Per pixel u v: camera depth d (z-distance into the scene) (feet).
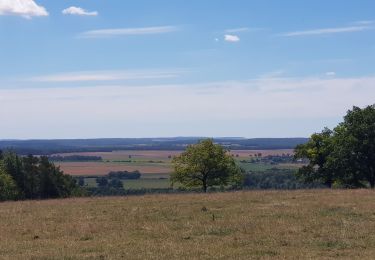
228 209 87.66
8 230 71.61
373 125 168.04
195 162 193.16
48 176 229.25
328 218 74.49
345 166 169.68
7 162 224.12
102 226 72.84
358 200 95.66
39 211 94.07
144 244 58.90
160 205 96.84
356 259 49.29
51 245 59.77
